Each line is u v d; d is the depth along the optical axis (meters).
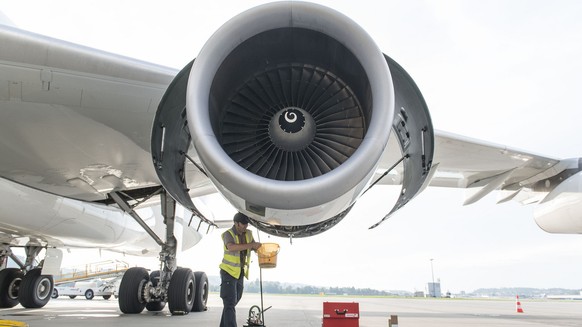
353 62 3.93
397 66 3.85
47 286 10.49
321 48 4.00
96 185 7.25
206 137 3.33
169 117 3.89
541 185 7.88
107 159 6.11
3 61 4.29
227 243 4.34
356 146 3.85
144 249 12.73
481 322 7.77
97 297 24.86
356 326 4.62
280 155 3.87
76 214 8.36
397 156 5.07
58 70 4.45
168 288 7.86
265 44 3.96
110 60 4.50
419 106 3.87
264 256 4.29
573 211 7.16
